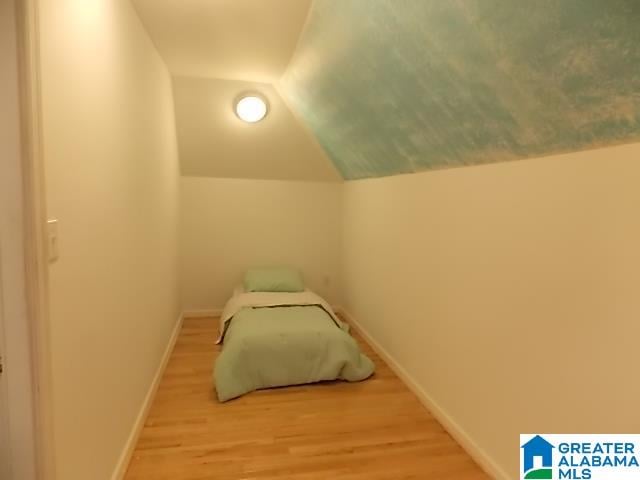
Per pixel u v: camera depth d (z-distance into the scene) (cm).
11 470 110
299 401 256
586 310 143
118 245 181
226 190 409
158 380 272
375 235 341
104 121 162
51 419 114
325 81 258
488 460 193
